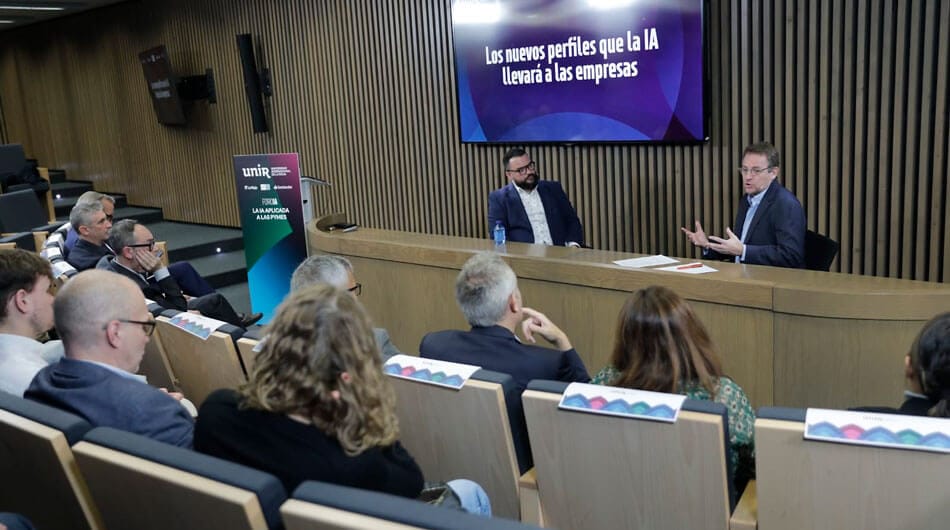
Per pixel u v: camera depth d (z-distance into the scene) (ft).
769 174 12.53
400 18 24.17
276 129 29.71
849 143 15.44
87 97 38.93
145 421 6.12
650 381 6.35
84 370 6.26
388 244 14.49
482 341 7.73
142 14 34.35
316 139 28.14
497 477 7.02
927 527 4.97
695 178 17.88
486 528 3.67
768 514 5.53
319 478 4.78
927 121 14.38
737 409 6.37
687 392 6.34
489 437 6.77
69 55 39.29
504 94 20.59
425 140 24.32
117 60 36.45
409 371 7.05
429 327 14.24
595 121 18.89
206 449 5.08
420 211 25.05
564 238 16.57
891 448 4.85
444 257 13.48
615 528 6.40
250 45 28.84
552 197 16.49
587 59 18.69
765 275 10.21
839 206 15.81
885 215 15.17
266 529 4.28
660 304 6.42
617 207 19.53
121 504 5.09
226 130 32.07
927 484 4.85
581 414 5.96
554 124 19.72
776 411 5.29
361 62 25.73
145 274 13.92
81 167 40.78
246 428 4.94
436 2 22.99
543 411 6.18
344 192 27.55
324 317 4.93
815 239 12.72
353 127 26.61
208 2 31.07
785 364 9.71
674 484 5.85
